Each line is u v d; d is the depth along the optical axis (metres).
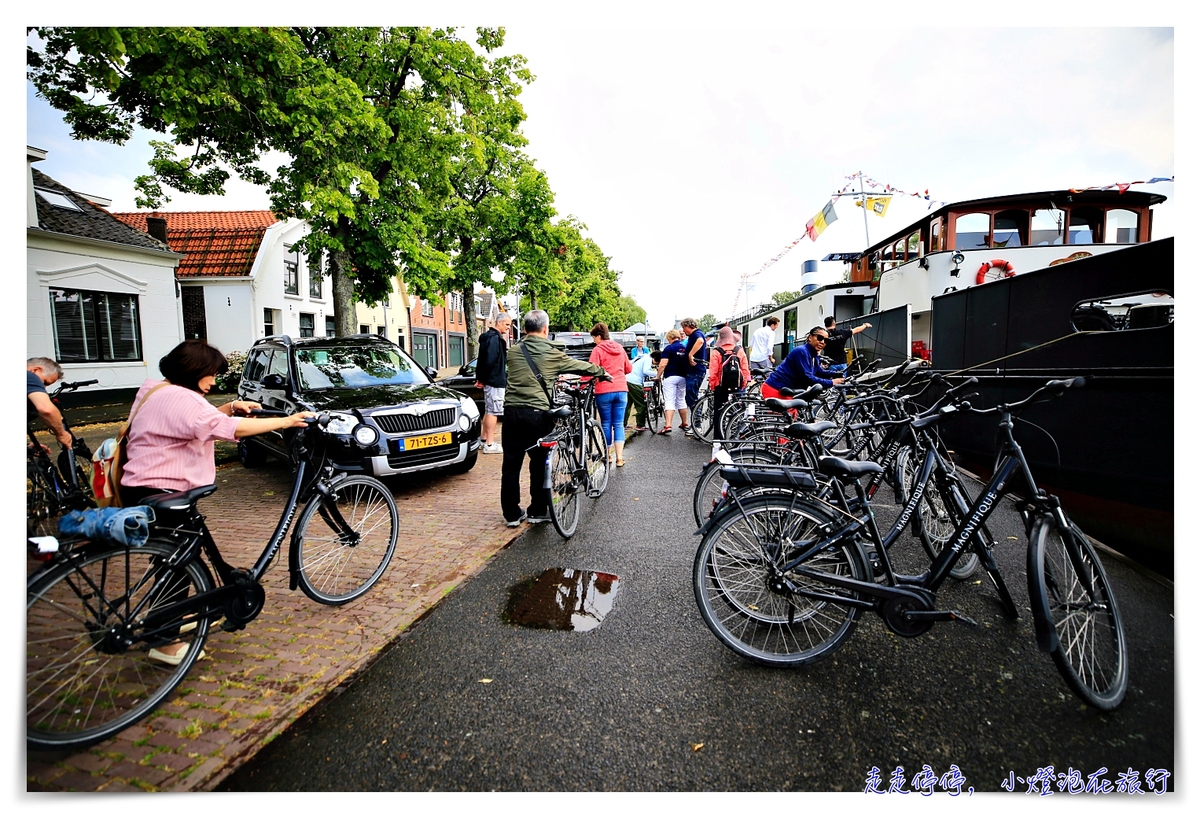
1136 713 2.50
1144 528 3.75
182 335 17.52
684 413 10.57
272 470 7.88
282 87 9.57
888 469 4.27
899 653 2.98
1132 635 3.10
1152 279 3.71
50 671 2.32
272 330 22.69
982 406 5.66
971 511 2.90
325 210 10.18
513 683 2.76
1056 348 4.47
